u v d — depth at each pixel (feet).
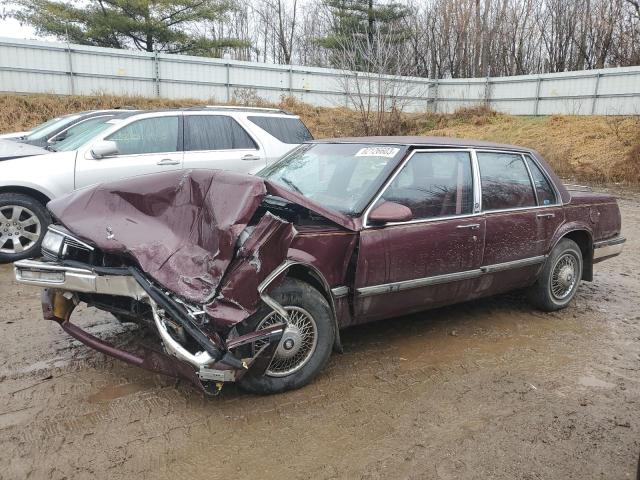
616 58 91.71
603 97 75.05
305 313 11.90
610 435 10.94
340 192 13.83
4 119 57.93
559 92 80.28
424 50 122.31
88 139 23.02
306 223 12.64
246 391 11.89
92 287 10.70
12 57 64.18
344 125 72.38
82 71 68.54
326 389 12.34
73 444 9.96
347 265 12.65
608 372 13.82
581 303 19.34
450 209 14.66
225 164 25.16
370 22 104.78
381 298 13.38
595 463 10.03
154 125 24.13
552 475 9.66
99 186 11.55
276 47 133.49
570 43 111.45
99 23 83.61
